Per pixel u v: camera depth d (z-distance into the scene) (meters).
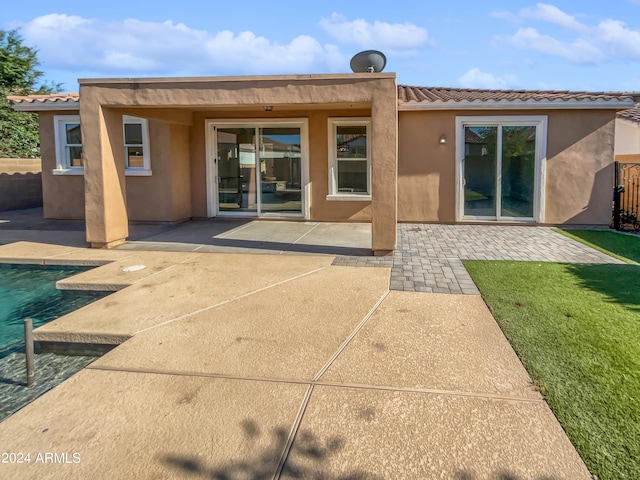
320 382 3.88
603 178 12.35
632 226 12.20
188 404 3.55
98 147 9.25
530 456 2.89
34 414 3.42
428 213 13.08
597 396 3.56
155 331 5.02
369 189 13.47
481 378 3.90
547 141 12.45
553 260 8.39
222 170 14.13
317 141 13.39
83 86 9.11
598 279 6.95
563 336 4.72
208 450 2.99
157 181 13.11
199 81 8.77
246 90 8.69
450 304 5.86
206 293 6.41
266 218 13.98
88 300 6.80
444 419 3.32
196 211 14.14
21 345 5.22
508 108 12.27
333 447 3.02
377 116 8.46
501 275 7.25
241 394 3.69
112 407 3.52
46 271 8.41
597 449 2.94
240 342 4.72
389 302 5.98
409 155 12.98
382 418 3.34
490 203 12.95
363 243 10.18
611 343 4.53
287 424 3.28
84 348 5.00
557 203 12.62
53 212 14.09
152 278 7.21
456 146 12.76
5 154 22.73
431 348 4.52
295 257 8.73
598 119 12.24
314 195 13.60
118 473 2.78
